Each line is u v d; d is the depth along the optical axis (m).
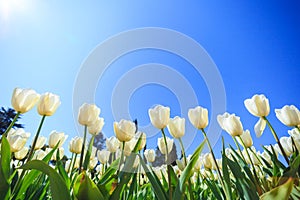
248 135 0.88
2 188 0.48
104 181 0.56
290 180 0.41
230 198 0.57
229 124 0.75
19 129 0.88
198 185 1.00
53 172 0.40
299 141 0.86
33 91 0.64
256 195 0.54
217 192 0.72
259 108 0.75
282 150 0.73
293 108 0.82
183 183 0.44
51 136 0.99
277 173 0.72
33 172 0.57
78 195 0.42
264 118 0.75
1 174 0.48
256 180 0.70
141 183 1.15
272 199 0.42
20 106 0.61
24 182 0.56
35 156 0.98
